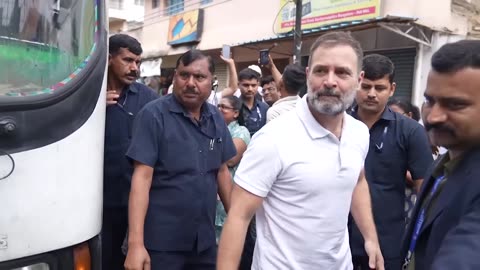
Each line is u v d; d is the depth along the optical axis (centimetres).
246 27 1134
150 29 1600
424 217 132
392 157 246
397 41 779
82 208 172
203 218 235
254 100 479
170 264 227
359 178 212
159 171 227
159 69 1440
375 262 198
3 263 154
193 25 1317
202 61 228
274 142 165
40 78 173
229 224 168
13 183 155
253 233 299
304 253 170
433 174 137
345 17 807
